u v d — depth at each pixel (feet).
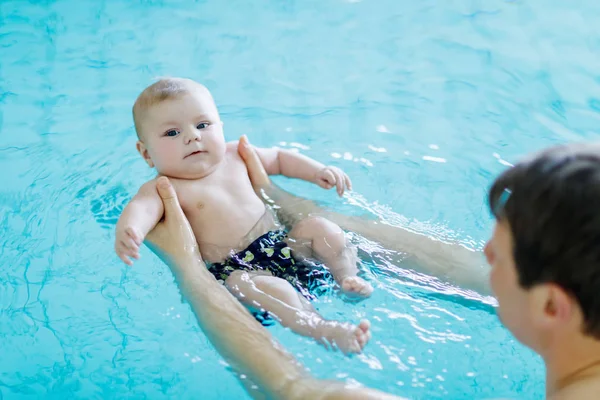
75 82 12.03
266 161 9.20
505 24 13.48
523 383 6.17
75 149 10.28
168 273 7.60
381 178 9.43
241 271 7.36
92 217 8.77
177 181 8.36
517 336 4.13
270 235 7.93
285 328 6.58
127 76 12.20
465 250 7.54
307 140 10.42
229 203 8.23
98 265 7.94
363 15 13.96
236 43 13.12
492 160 9.83
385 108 11.23
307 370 5.96
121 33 13.46
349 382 5.71
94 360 6.79
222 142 8.50
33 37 13.34
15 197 9.18
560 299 3.67
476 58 12.50
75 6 14.35
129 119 11.02
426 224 8.30
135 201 7.83
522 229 3.66
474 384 6.16
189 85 8.50
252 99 11.55
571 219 3.45
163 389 6.42
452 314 6.86
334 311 6.93
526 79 11.88
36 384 6.61
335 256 7.39
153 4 14.44
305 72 12.30
